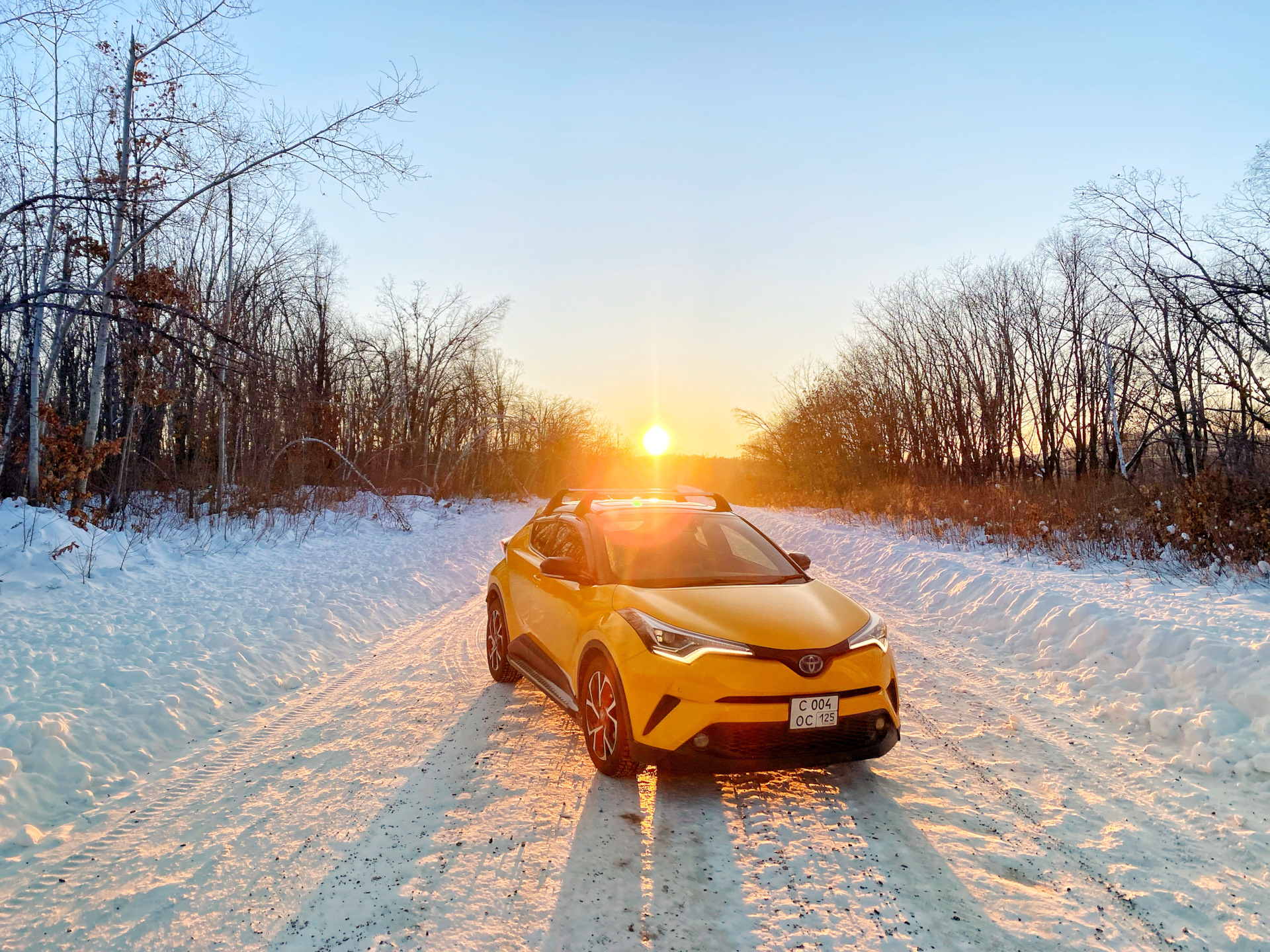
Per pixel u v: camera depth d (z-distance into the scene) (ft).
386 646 23.99
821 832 11.19
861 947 8.42
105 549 31.86
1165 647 17.89
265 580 31.32
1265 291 34.65
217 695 17.52
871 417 86.07
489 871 10.11
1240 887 9.55
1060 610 22.53
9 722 14.11
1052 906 9.24
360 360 91.91
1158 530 32.58
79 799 12.41
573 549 16.63
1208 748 13.46
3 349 35.76
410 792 12.64
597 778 13.17
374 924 8.91
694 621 12.60
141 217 31.53
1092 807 11.96
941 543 43.37
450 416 111.75
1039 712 16.71
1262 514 28.71
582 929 8.80
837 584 36.88
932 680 19.35
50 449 35.40
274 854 10.59
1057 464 77.51
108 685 16.97
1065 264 74.49
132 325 27.96
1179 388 53.57
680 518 17.35
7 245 33.19
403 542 49.73
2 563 26.43
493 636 19.77
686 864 10.27
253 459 57.88
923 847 10.73
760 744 11.76
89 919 9.02
